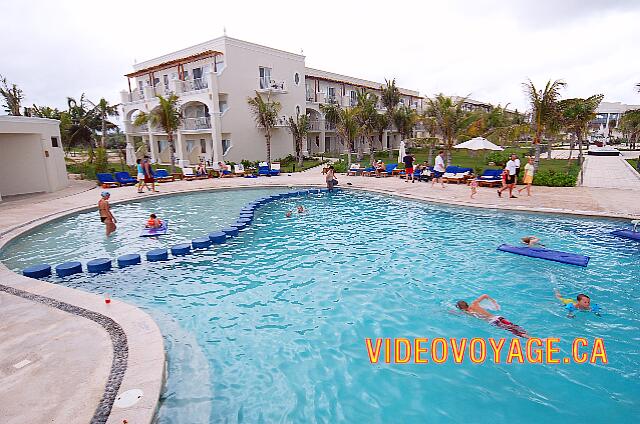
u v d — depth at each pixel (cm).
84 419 350
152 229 1194
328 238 1109
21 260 941
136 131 3778
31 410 362
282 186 2089
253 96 3231
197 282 805
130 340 494
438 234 1109
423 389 467
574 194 1549
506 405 437
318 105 3916
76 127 4106
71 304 607
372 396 455
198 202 1709
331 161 3466
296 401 446
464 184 1936
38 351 468
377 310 670
